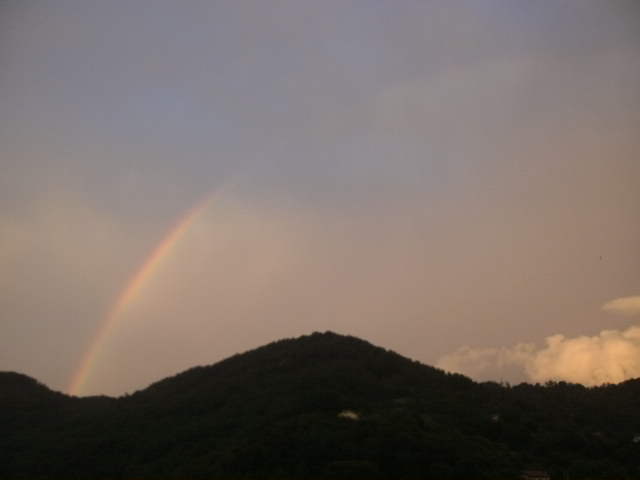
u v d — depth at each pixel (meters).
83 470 89.75
